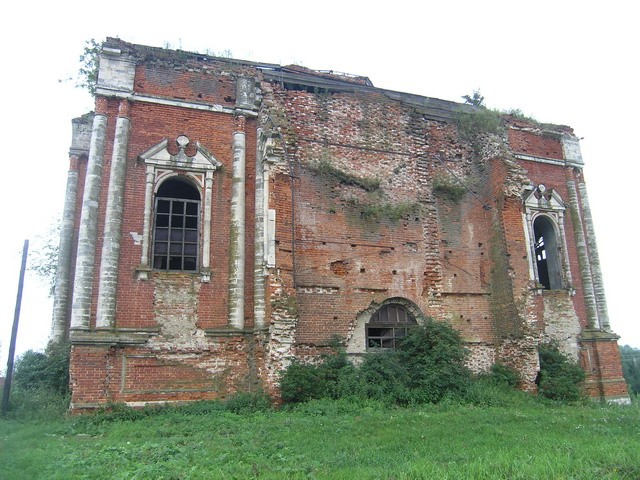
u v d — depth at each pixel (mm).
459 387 14453
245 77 16094
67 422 11422
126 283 13492
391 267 16250
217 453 8266
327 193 16062
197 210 14930
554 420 11492
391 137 17594
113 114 14531
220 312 14094
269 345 13422
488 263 17688
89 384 12477
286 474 7012
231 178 15156
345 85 17484
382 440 9273
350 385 13617
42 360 15414
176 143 14883
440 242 17250
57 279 16297
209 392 13422
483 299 17281
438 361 14789
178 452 8406
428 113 18547
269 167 14789
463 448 8617
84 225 13430
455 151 18578
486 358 16766
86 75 18266
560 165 20141
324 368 13969
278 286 13891
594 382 17734
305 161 16016
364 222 16297
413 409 12945
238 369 13828
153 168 14477
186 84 15492
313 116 16672
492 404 13906
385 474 6898
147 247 13852
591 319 18469
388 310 16188
